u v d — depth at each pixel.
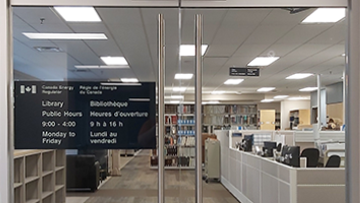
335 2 1.90
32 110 2.27
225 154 2.80
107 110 2.39
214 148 2.75
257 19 2.81
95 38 3.73
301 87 3.38
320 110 3.20
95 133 2.37
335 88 2.93
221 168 2.76
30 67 3.05
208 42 3.21
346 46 1.92
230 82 2.99
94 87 2.39
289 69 3.38
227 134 2.90
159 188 1.95
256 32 3.23
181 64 2.54
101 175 3.69
